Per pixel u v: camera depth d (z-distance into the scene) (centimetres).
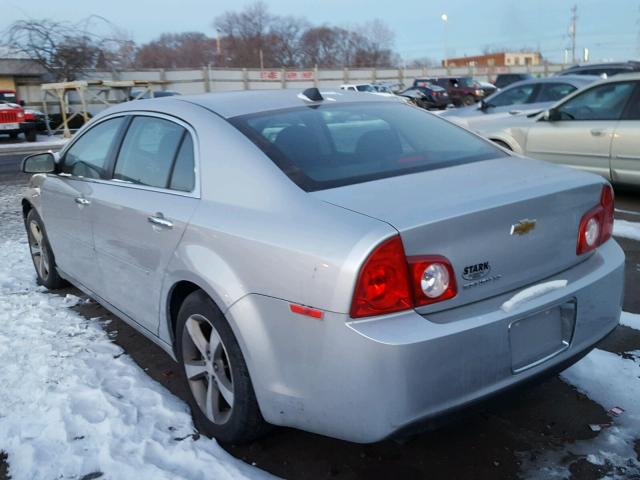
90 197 387
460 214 233
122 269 360
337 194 256
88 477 268
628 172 731
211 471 268
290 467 276
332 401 232
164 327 326
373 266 219
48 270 500
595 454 275
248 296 254
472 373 231
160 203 316
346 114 338
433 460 277
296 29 7481
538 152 827
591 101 771
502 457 277
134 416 312
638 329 394
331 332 225
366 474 270
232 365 269
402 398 220
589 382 332
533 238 256
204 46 7444
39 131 2709
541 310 249
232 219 269
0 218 840
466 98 3244
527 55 9419
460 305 236
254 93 355
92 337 413
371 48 7531
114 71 3259
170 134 332
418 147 321
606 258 288
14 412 319
